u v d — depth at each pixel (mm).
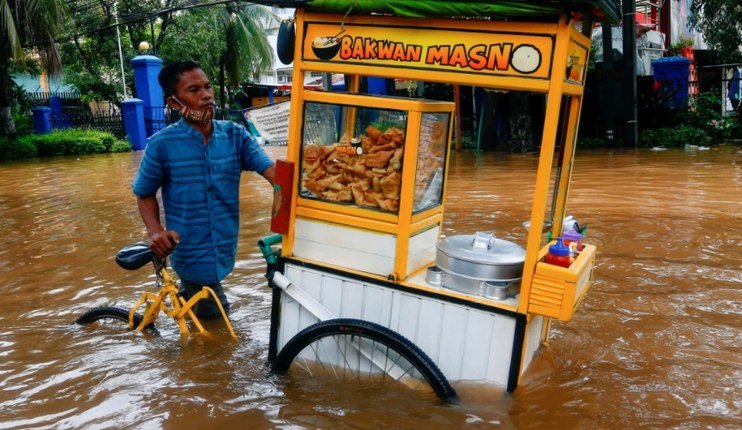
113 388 2791
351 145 2656
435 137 2764
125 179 11117
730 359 3008
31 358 3178
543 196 2320
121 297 4199
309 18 2648
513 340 2461
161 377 2898
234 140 3494
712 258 4723
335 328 2625
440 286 2629
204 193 3387
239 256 5195
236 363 3039
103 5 22266
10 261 5215
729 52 16531
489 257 2529
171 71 3211
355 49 2568
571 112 2799
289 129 2783
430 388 2625
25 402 2689
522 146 14242
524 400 2576
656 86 15969
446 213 6723
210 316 3699
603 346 3186
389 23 2480
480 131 14898
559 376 2826
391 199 2604
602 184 8562
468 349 2555
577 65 2521
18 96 23375
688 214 6328
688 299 3857
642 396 2633
